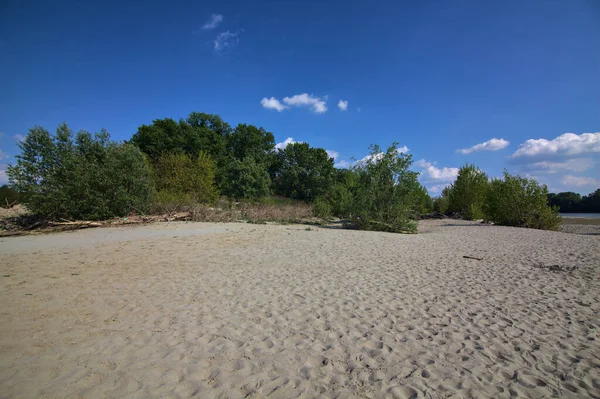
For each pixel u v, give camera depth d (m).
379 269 7.63
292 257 9.03
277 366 3.33
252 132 59.25
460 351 3.66
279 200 42.25
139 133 44.44
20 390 2.83
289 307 5.02
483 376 3.17
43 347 3.62
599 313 4.73
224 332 4.10
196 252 9.59
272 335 4.04
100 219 16.80
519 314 4.73
